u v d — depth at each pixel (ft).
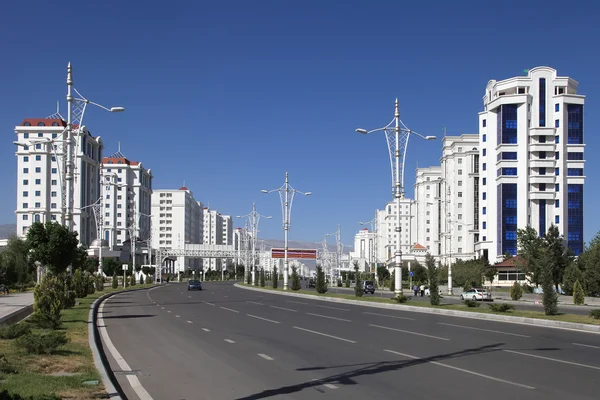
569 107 319.06
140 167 568.82
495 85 335.06
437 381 39.34
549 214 317.01
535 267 208.54
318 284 193.98
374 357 50.96
